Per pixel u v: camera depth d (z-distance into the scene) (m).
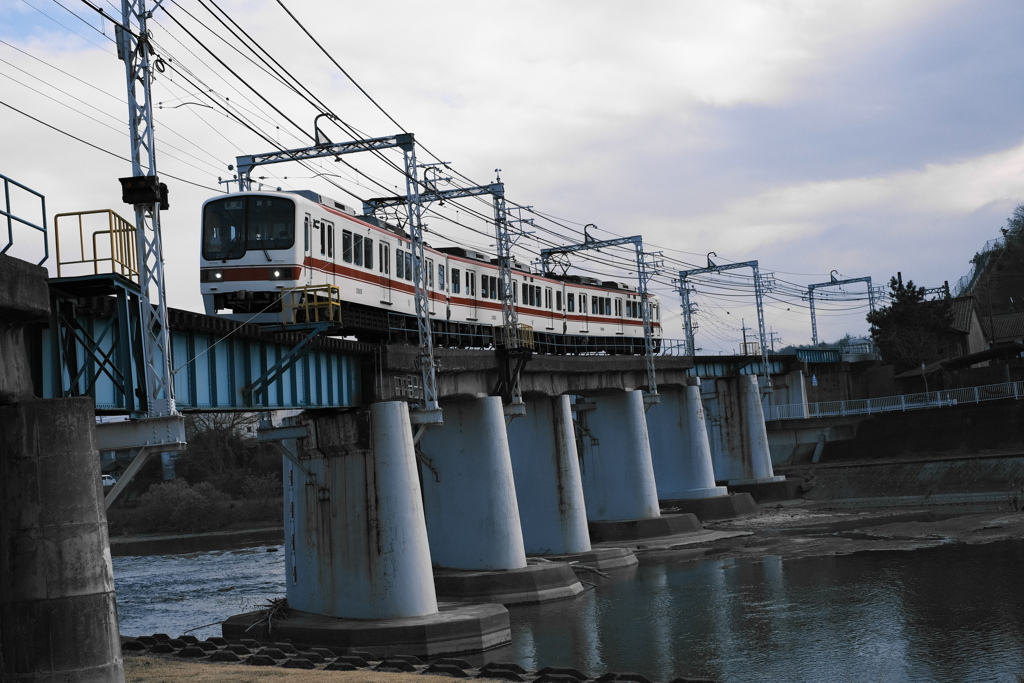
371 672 26.58
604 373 67.88
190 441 118.69
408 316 48.91
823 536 67.75
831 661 34.78
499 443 49.97
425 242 52.09
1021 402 90.44
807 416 106.44
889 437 96.50
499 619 38.97
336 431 39.94
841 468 89.19
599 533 69.50
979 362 110.19
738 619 42.56
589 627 42.09
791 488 88.19
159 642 34.03
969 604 42.34
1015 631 37.34
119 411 26.06
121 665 19.72
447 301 53.09
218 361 32.28
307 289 37.66
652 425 85.19
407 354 41.97
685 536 69.88
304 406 36.62
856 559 56.75
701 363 90.62
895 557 56.25
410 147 42.03
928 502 78.44
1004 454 79.81
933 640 36.84
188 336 30.42
